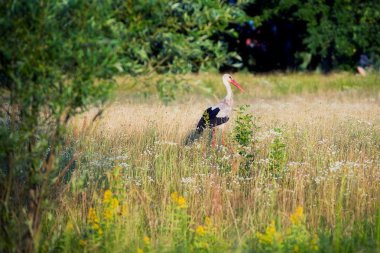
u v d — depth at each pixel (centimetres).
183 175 2095
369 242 1496
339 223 1592
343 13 8081
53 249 1470
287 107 4072
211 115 2755
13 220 1391
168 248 1451
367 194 1902
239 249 1391
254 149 2314
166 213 1667
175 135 2731
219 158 2198
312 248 1420
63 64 1280
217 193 1839
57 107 1302
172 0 1341
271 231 1441
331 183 1922
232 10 1410
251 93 5497
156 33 1342
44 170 1423
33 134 1353
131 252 1440
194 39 1384
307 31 8475
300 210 1515
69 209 1645
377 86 5847
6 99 1368
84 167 2030
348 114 3406
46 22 1246
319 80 6275
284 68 9475
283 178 2053
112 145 2539
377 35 8031
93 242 1444
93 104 1365
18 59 1270
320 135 2711
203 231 1473
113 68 1283
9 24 1250
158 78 1377
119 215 1599
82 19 1260
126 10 1306
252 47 9594
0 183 1497
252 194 1867
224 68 9119
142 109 3531
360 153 2280
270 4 8450
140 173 2048
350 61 8588
